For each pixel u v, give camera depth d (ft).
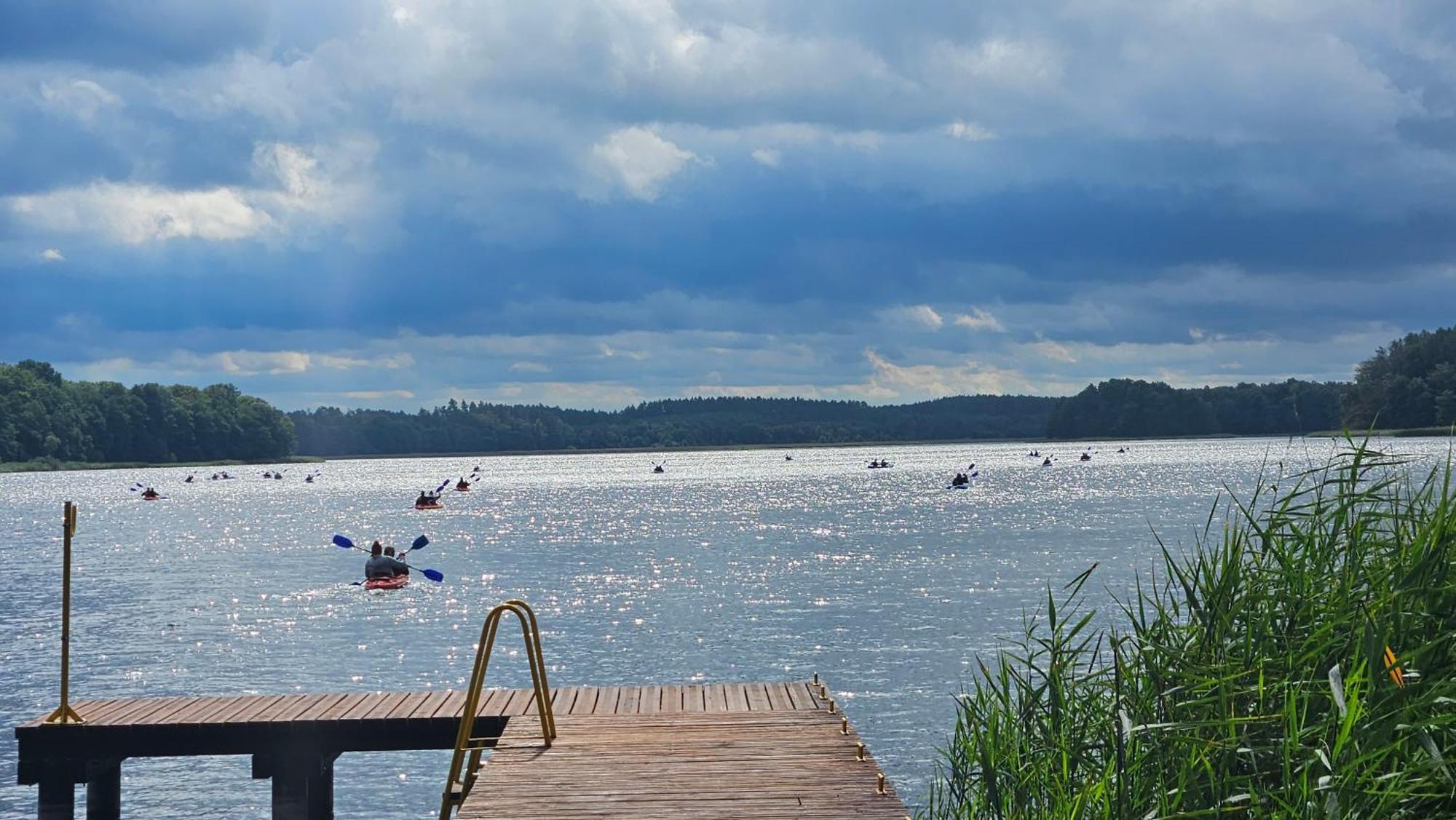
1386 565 20.45
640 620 119.85
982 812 25.86
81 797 62.13
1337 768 17.37
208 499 430.61
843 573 155.94
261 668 97.30
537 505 350.64
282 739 36.94
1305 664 19.92
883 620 114.01
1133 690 22.84
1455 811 17.83
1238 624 21.45
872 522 249.55
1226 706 19.94
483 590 150.00
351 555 205.67
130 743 36.73
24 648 108.78
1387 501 21.16
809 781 26.81
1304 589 21.03
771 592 138.72
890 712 74.18
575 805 25.13
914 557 173.47
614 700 37.68
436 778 64.13
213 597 147.23
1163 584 119.24
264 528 278.26
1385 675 17.92
